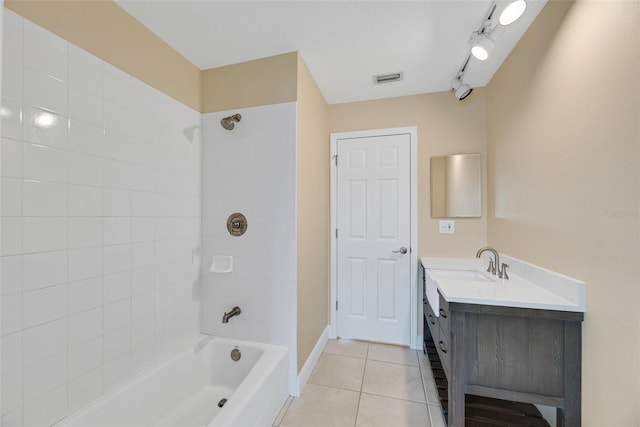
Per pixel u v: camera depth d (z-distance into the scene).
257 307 1.95
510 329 1.28
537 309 1.23
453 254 2.45
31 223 1.09
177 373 1.73
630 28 0.95
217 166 2.04
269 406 1.57
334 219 2.73
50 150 1.15
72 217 1.23
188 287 1.94
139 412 1.48
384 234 2.62
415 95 2.54
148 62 1.64
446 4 1.47
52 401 1.16
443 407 1.64
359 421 1.61
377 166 2.63
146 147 1.62
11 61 1.03
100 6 1.36
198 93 2.05
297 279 1.88
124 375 1.47
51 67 1.16
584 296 1.18
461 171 2.42
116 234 1.44
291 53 1.89
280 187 1.91
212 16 1.54
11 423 1.03
